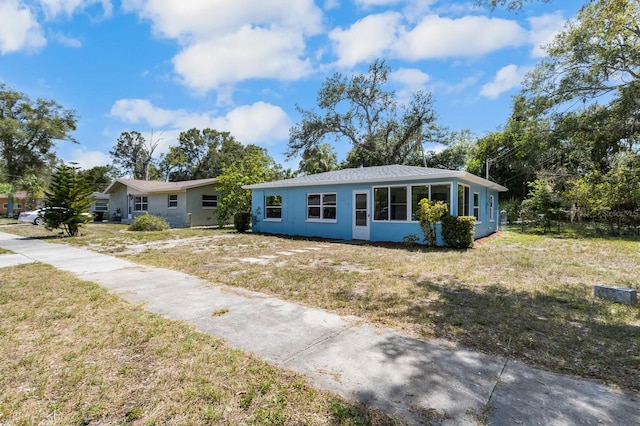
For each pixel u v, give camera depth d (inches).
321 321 152.5
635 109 507.5
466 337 134.0
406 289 207.6
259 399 91.7
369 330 141.8
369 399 91.3
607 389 96.0
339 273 253.1
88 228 700.0
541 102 650.8
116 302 177.2
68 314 157.2
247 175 717.9
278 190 601.9
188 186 771.4
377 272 258.8
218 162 1646.2
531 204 665.0
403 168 548.4
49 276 239.9
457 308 170.6
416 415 84.0
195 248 401.1
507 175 1010.1
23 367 108.1
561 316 158.2
